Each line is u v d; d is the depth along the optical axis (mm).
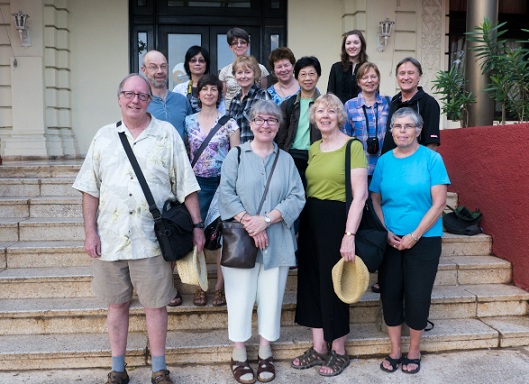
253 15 8031
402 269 3041
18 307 3381
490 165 4188
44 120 7477
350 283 2879
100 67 7805
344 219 2939
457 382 2975
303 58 3443
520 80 4383
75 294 3600
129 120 2701
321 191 2969
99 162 2717
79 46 7758
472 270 3924
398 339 3135
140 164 2701
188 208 2863
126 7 7758
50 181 4621
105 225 2703
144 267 2719
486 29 4578
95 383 2967
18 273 3633
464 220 4293
